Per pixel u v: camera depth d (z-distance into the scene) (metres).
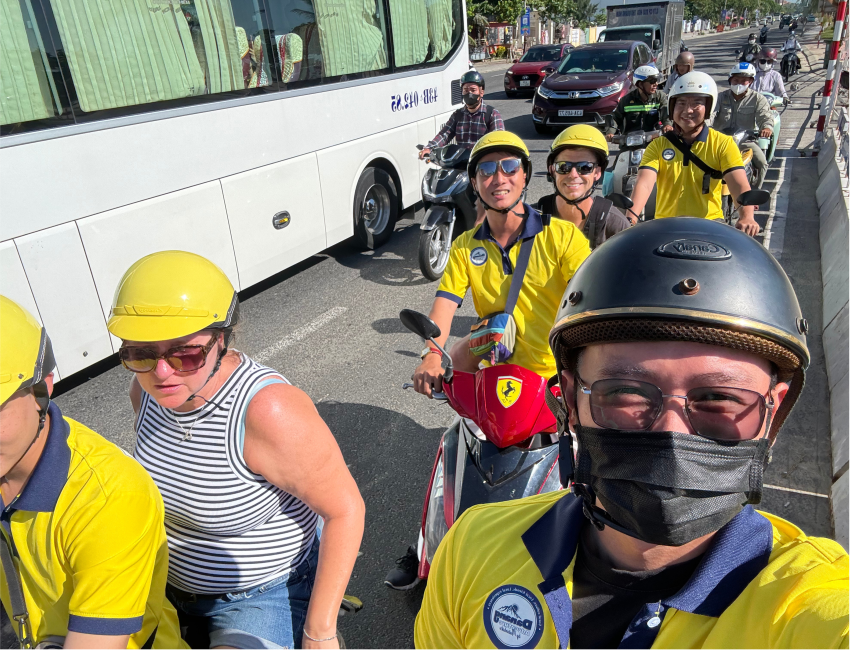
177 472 1.58
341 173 6.32
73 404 4.29
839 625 0.66
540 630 0.88
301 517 1.72
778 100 8.08
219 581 1.68
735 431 0.80
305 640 1.60
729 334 0.76
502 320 2.46
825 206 7.12
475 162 2.51
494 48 36.53
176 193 4.66
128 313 1.46
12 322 1.21
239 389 1.54
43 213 3.86
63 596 1.34
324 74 5.97
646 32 17.50
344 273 6.55
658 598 0.84
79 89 4.00
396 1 6.84
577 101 12.74
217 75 4.91
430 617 1.06
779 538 0.83
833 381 3.91
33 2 3.76
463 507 2.16
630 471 0.79
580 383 0.89
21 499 1.25
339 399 4.19
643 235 0.87
